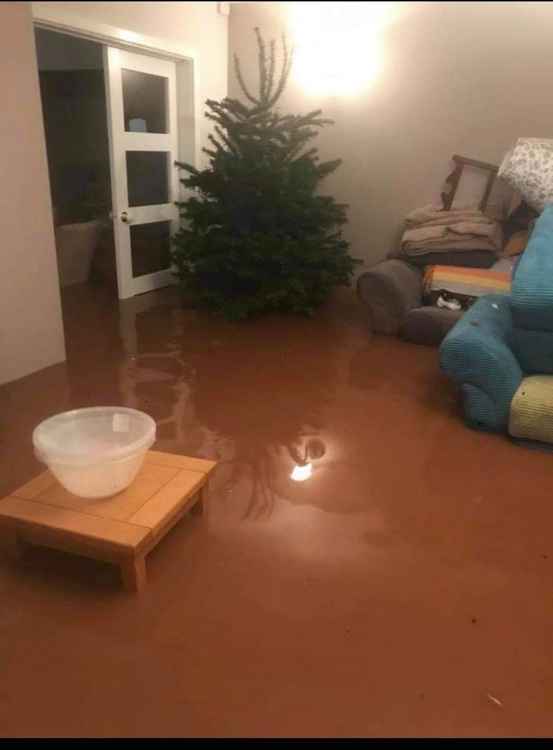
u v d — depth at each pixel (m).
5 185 2.80
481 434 2.68
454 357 2.60
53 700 1.32
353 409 2.91
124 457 1.67
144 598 1.63
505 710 1.34
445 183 4.36
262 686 1.37
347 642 1.50
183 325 4.20
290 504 2.08
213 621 1.56
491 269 3.98
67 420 1.84
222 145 4.49
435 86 4.16
